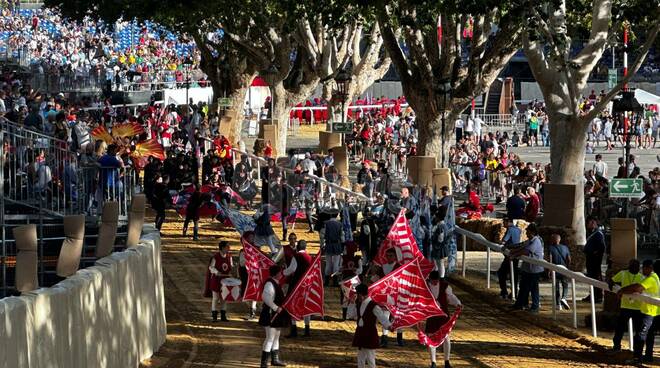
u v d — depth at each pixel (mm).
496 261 36000
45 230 25328
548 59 37000
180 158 49812
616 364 23141
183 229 41688
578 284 32594
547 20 37250
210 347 24969
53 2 64688
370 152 61625
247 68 67500
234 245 39438
